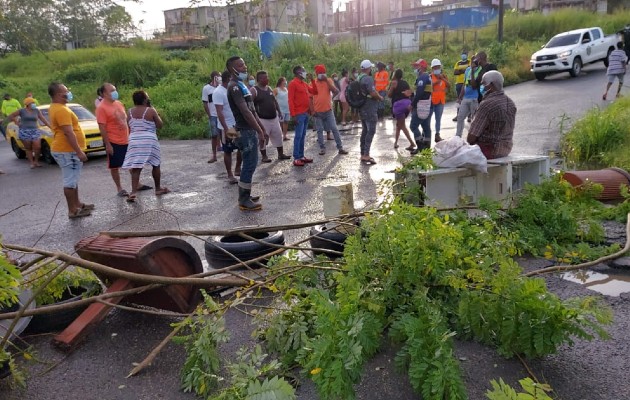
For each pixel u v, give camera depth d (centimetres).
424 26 5769
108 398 325
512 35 3731
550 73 2447
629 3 5128
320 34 3123
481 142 648
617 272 469
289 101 1072
